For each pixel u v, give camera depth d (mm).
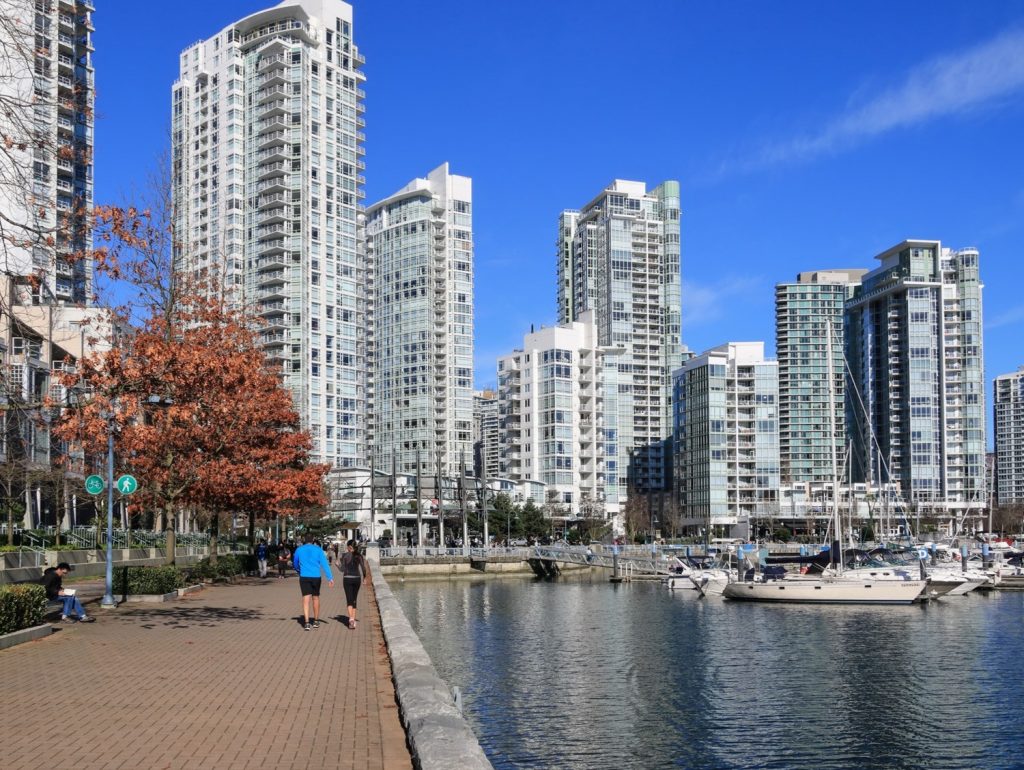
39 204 16984
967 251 198625
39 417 24141
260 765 10016
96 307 36844
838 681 40250
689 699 36562
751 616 65062
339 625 25656
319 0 156375
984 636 53531
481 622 62469
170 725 12078
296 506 62562
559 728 31922
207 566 44562
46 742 11078
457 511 151250
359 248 159125
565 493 179250
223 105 152375
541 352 184375
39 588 22453
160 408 32906
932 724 32500
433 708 10625
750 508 181500
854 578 73500
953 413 196250
